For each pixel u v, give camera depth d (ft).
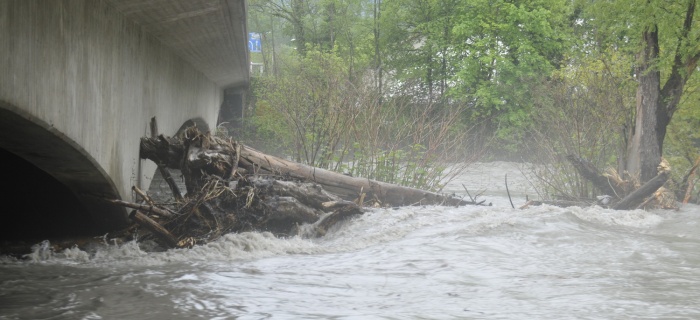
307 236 43.24
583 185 63.77
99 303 26.89
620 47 77.87
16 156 44.70
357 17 169.89
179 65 67.67
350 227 44.21
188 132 46.01
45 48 31.53
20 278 31.45
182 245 38.58
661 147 66.23
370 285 29.89
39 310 25.90
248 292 28.50
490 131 136.56
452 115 68.23
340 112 63.21
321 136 67.26
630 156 65.36
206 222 40.75
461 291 28.78
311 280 30.96
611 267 34.09
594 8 72.28
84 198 42.68
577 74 73.15
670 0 65.77
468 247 38.60
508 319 24.35
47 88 31.81
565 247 39.32
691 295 28.17
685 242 41.32
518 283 30.37
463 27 146.10
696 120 77.66
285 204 42.98
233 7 57.98
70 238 42.60
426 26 157.48
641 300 27.30
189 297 27.68
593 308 25.98
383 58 161.68
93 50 38.04
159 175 81.30
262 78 147.33
